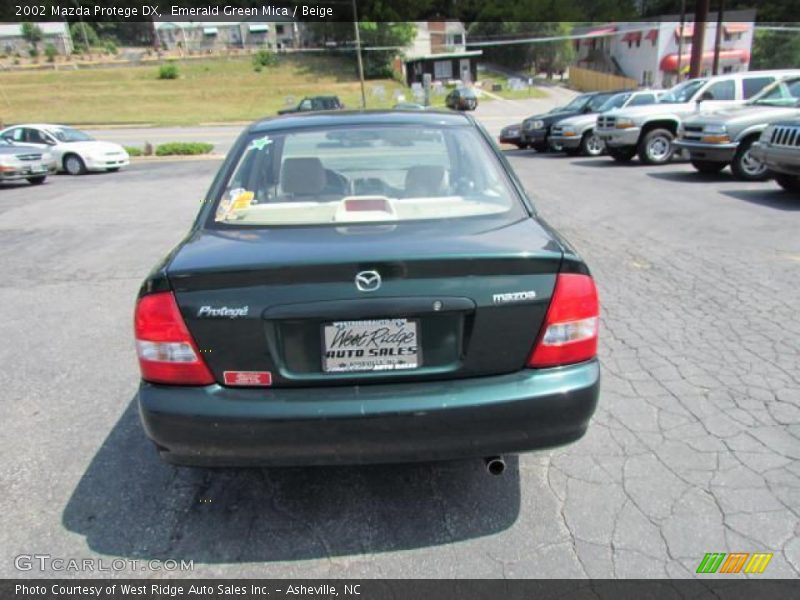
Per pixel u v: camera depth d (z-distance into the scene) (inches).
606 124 577.6
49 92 2292.1
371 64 2733.8
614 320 180.2
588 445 117.8
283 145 123.9
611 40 2576.3
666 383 140.6
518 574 87.7
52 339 182.7
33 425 131.9
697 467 109.9
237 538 96.6
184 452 87.4
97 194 518.9
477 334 86.4
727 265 231.0
